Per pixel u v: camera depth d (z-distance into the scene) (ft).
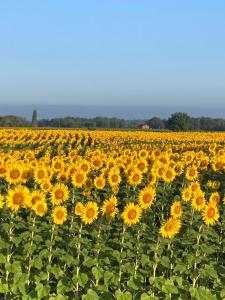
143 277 36.06
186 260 38.14
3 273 35.24
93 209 39.52
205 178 78.48
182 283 35.70
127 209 39.17
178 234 43.78
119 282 34.99
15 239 37.04
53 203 43.57
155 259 35.73
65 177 54.44
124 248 41.16
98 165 69.67
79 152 142.51
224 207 50.98
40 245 39.34
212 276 35.58
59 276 34.91
